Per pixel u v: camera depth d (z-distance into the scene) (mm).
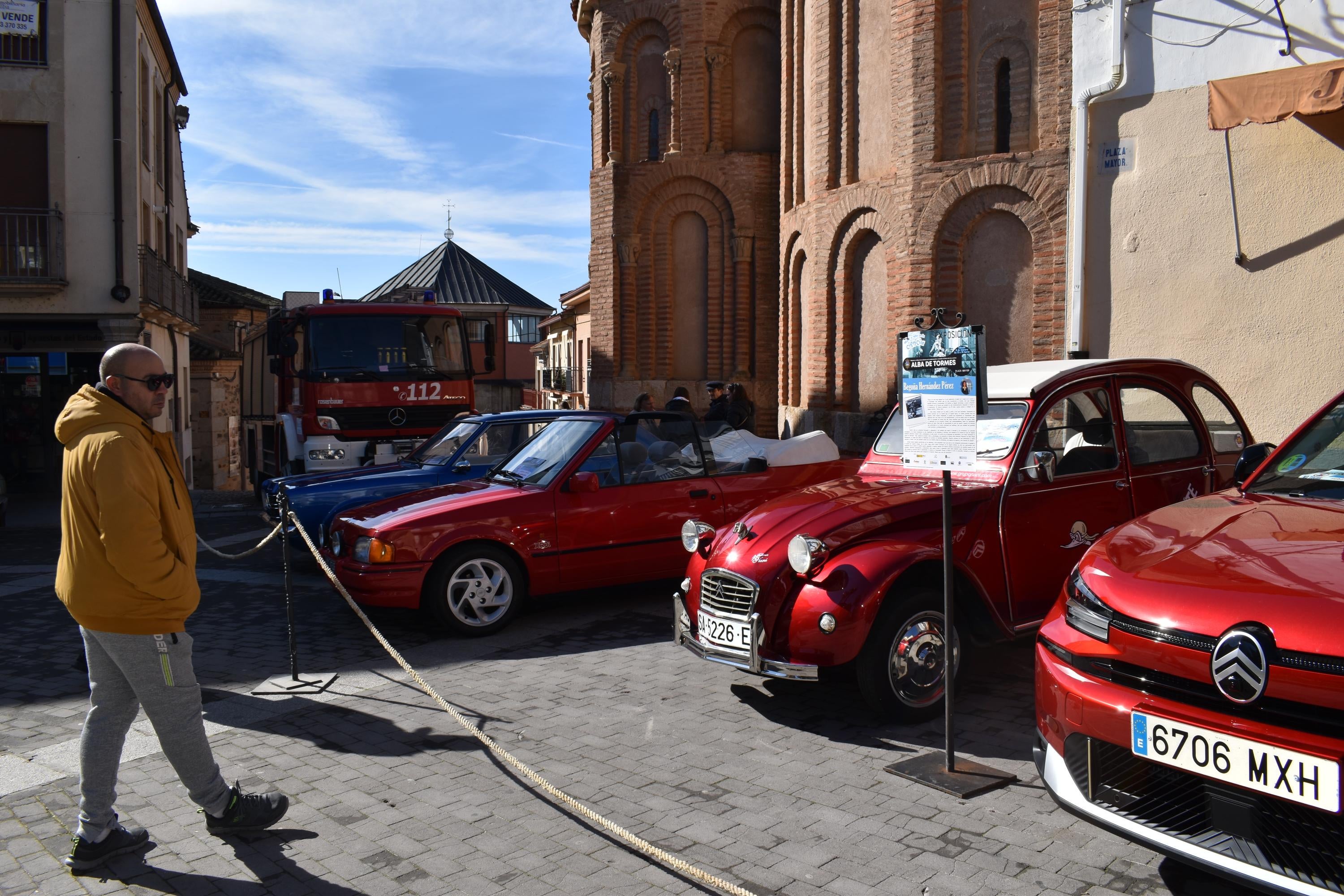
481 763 4832
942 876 3543
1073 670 3383
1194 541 3465
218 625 8039
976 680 5910
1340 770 2623
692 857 3768
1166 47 9836
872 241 13312
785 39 15984
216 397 37062
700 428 8539
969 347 4219
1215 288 9672
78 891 3691
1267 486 4055
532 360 59094
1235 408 6566
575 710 5598
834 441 13852
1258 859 2801
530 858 3818
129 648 3738
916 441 4527
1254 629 2840
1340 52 8812
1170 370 6273
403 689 6082
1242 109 8320
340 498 9617
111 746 3855
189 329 26938
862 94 13453
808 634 4977
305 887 3658
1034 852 3709
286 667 6723
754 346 18281
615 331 19078
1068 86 10969
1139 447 6004
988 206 11664
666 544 8016
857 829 3949
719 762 4738
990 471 5562
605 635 7340
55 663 7078
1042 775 3500
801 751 4852
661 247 18906
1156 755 3025
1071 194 10648
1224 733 2859
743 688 5934
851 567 4996
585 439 7984
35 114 19359
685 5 18094
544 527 7594
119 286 19734
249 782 4676
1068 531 5617
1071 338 10633
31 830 4227
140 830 4031
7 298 19344
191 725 3914
